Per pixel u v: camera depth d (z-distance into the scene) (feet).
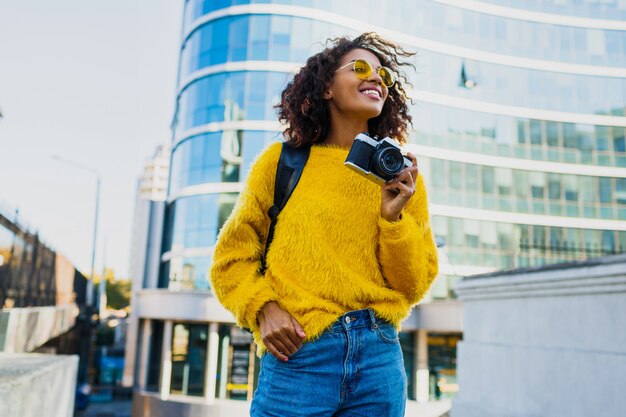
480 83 71.46
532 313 12.30
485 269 66.59
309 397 3.79
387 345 4.06
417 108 67.87
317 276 3.91
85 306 78.69
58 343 52.80
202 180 64.18
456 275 65.10
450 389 60.90
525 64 73.72
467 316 15.12
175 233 66.13
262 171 4.45
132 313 74.54
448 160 68.39
